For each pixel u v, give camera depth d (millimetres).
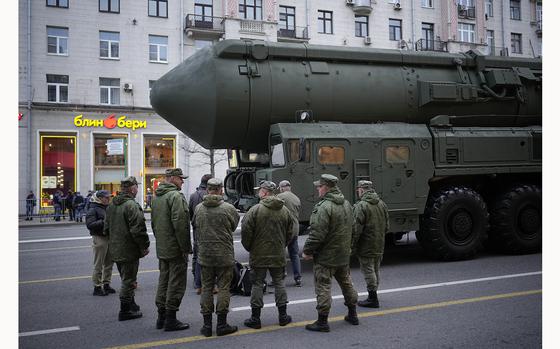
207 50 8414
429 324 5199
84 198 22891
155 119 27469
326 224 4957
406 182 8484
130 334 5086
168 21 27906
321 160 7949
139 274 8383
